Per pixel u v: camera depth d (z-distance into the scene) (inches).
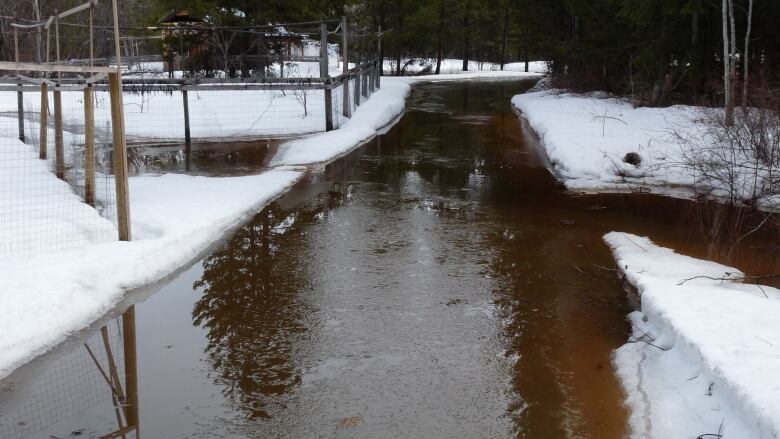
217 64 837.8
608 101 796.0
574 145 540.1
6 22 771.4
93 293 241.8
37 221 306.7
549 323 234.7
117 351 209.0
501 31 1967.3
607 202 408.2
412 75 1638.8
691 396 172.4
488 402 182.5
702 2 622.2
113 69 270.5
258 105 794.2
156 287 262.1
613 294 262.1
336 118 712.4
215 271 281.7
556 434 167.2
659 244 323.6
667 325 207.6
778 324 199.0
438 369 200.7
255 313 240.1
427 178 478.0
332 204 399.2
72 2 942.4
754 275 278.2
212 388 188.2
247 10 861.8
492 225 357.4
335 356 208.4
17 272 241.9
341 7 1165.7
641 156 493.4
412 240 329.1
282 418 173.5
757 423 145.9
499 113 893.8
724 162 430.6
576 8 832.9
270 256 301.9
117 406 177.9
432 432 167.9
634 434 165.5
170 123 692.1
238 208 368.8
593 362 206.1
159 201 371.9
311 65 1231.5
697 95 698.2
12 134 548.1
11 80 514.3
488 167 521.3
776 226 339.0
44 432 164.7
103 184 397.1
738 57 643.5
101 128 645.9
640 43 728.3
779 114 425.1
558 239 333.4
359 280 273.9
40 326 214.1
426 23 1528.1
